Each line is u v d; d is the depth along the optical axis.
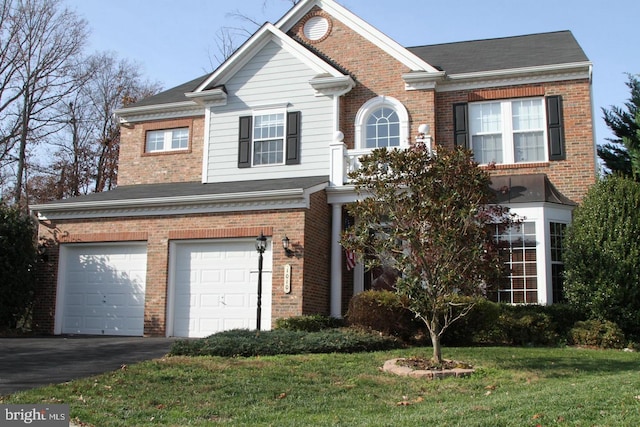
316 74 17.89
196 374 8.84
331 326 14.16
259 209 15.08
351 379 8.74
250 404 7.48
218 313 15.18
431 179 9.74
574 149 16.14
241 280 15.14
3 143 31.16
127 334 15.84
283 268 14.57
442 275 9.45
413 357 10.24
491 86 17.12
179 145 19.81
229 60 18.56
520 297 14.84
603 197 13.84
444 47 20.97
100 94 38.69
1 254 15.63
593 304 13.30
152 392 7.91
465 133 16.98
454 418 6.32
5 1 30.28
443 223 9.45
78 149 36.19
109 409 7.08
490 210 10.42
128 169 20.08
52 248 16.78
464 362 9.91
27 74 31.05
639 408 6.27
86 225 16.58
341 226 16.22
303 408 7.26
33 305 16.64
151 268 15.76
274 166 17.83
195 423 6.59
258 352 10.62
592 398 6.82
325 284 15.73
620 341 12.64
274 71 18.38
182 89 21.45
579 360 10.38
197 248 15.67
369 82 17.86
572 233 14.22
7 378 8.73
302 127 17.81
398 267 9.86
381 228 10.10
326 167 17.33
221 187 16.91
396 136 17.39
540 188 15.45
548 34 20.25
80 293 16.53
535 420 6.05
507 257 12.45
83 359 10.50
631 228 13.30
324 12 18.83
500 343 13.11
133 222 16.14
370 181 10.20
